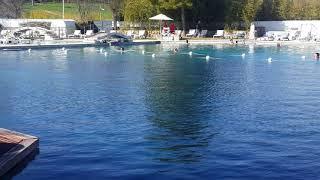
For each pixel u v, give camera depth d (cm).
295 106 1683
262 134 1293
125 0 6406
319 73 2666
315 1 6475
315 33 5675
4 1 6406
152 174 974
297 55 3797
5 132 1197
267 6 6494
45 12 7312
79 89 2027
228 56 3728
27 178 951
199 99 1794
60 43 4450
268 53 3997
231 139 1238
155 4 5975
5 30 5225
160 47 4609
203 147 1165
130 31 5916
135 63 3147
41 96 1855
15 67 2828
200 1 6094
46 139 1234
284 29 6062
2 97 1836
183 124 1395
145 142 1205
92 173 980
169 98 1811
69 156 1088
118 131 1314
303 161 1063
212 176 965
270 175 973
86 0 7225
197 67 2944
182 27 6072
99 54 3794
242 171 995
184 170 998
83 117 1488
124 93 1925
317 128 1366
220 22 6331
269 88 2091
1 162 971
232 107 1648
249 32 5741
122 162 1048
